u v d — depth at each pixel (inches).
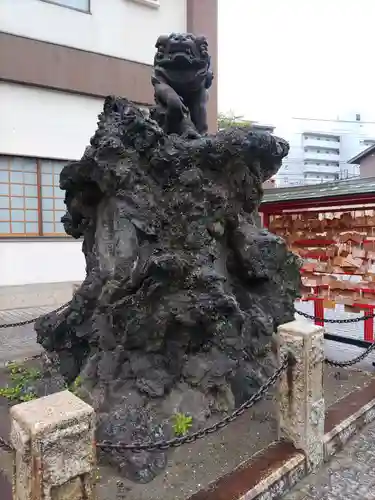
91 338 162.1
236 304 152.0
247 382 162.9
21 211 404.2
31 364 215.9
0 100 379.6
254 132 163.0
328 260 243.3
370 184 221.5
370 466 138.3
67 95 416.8
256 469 123.3
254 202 181.3
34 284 410.9
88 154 163.5
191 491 115.4
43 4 394.3
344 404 170.9
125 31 448.5
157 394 141.3
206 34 498.3
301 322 139.6
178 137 171.6
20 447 80.2
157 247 154.5
